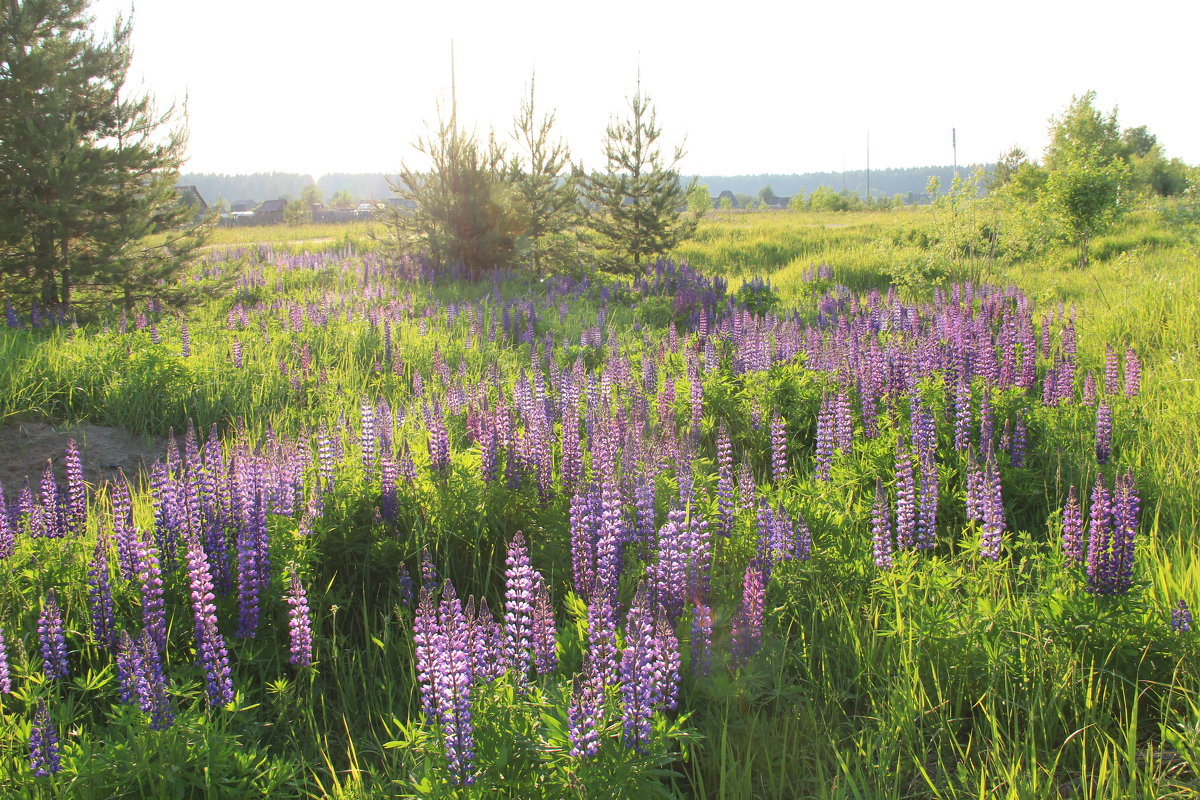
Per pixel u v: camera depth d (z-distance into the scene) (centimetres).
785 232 3712
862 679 473
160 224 1546
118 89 1450
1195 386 888
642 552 564
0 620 483
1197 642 439
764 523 548
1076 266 2303
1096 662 452
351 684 476
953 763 410
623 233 2445
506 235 2202
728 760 404
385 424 766
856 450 767
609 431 716
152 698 397
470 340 1262
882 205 9525
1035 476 710
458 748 347
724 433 685
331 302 1588
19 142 1355
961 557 586
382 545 594
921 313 1360
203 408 940
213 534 531
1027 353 934
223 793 385
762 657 460
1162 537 603
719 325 1327
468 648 377
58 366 984
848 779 377
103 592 487
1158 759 391
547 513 629
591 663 366
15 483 758
